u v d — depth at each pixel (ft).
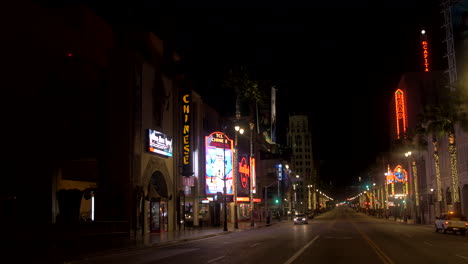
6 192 110.11
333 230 154.81
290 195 352.69
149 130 138.31
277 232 146.41
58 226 89.40
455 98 172.55
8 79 104.53
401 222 253.44
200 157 188.44
